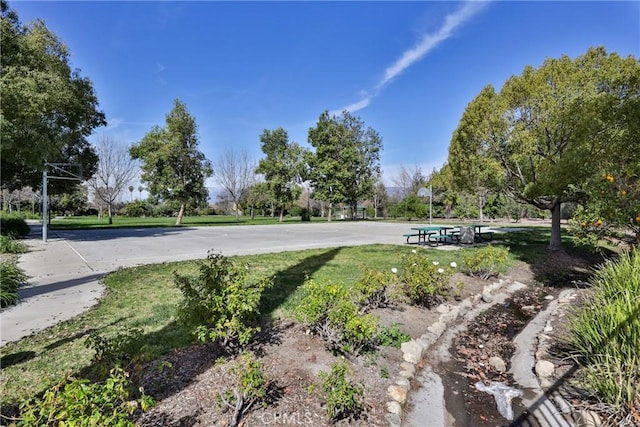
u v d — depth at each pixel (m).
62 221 31.83
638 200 4.85
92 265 8.29
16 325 4.25
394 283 5.34
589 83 9.00
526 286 7.41
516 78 10.59
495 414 2.92
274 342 3.60
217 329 3.03
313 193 31.38
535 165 9.79
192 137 26.06
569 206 18.55
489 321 5.27
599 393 2.75
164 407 2.43
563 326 4.66
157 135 25.17
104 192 31.56
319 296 3.59
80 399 1.61
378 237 15.56
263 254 9.88
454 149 12.24
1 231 14.86
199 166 26.55
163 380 2.78
